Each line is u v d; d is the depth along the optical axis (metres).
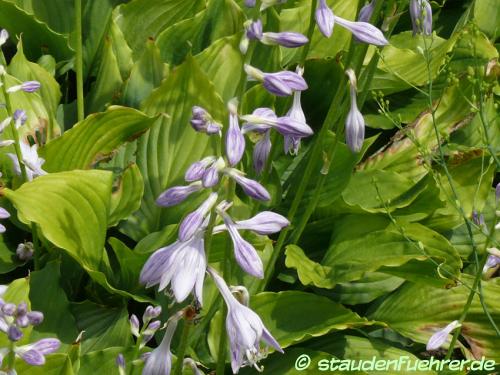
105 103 0.90
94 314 0.80
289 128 0.57
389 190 0.87
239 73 0.88
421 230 0.83
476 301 0.82
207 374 0.79
